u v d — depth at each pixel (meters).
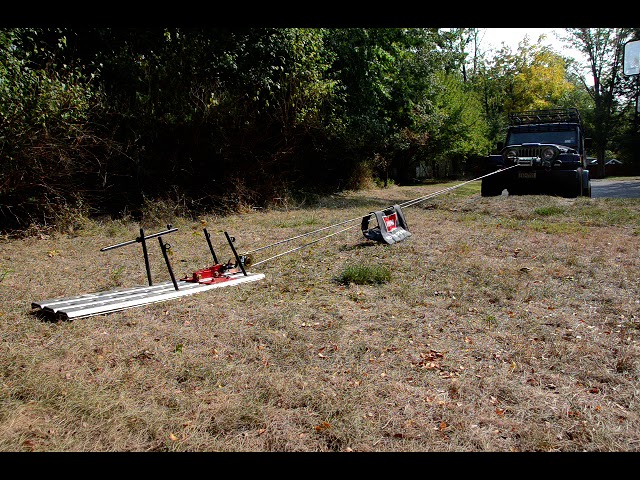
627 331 4.04
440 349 3.79
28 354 3.64
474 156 40.28
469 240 8.05
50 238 9.30
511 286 5.34
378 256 7.05
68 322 4.40
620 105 52.66
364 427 2.74
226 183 13.12
